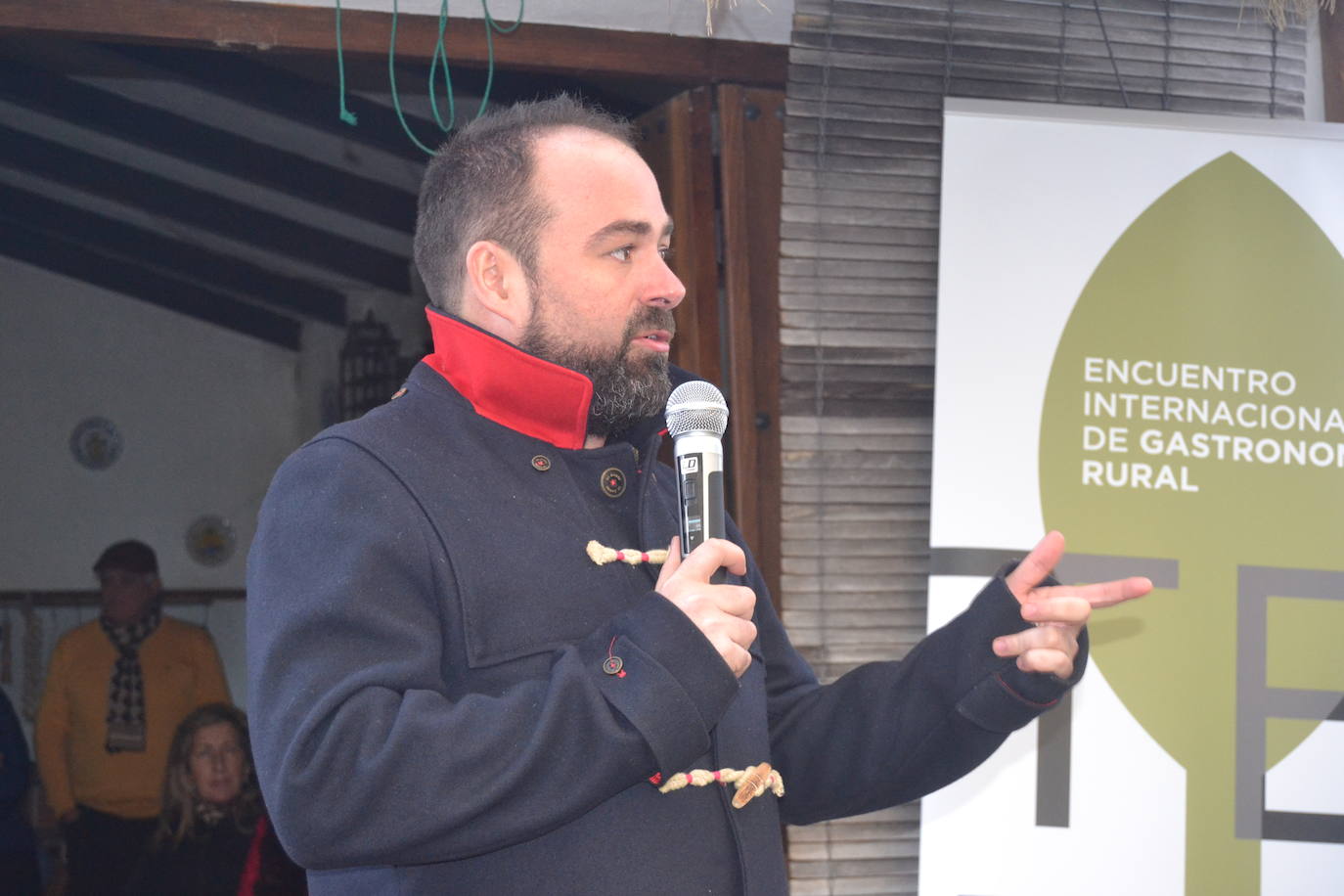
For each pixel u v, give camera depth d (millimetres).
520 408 1388
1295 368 2664
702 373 2920
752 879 1312
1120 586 1396
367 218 5688
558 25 2863
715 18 2918
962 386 2615
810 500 2828
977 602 1460
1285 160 2721
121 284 7266
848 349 2863
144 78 4227
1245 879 2523
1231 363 2656
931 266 2893
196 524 7352
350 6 2775
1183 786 2529
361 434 1320
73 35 2693
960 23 2928
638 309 1405
